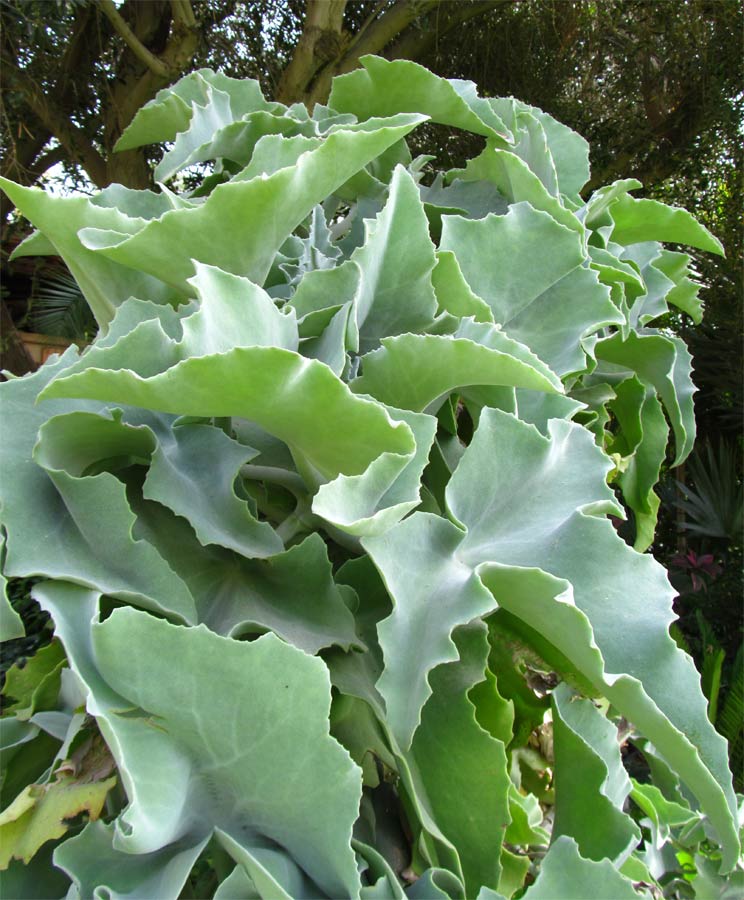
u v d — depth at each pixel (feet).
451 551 2.38
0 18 12.24
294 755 1.75
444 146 16.29
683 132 17.53
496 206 3.79
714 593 13.66
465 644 2.36
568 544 2.40
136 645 1.75
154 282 2.90
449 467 2.89
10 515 2.04
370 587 2.42
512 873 2.39
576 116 17.19
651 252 4.58
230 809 1.91
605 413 3.94
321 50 12.39
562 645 2.27
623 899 1.95
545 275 3.23
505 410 2.86
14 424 2.24
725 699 11.21
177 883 1.72
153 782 1.72
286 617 2.23
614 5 16.35
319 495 1.88
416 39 15.48
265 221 2.56
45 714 2.28
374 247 2.65
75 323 17.29
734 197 17.65
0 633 1.92
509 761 2.85
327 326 2.57
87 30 15.03
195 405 2.01
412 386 2.49
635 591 2.32
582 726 2.70
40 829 1.94
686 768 2.09
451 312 2.96
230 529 2.26
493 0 14.70
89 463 2.40
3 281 19.39
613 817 2.37
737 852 2.11
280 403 1.96
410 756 2.25
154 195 3.24
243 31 15.70
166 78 13.25
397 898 1.87
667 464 16.63
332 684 2.12
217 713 1.77
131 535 2.11
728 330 16.81
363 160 2.65
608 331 4.14
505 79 16.93
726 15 16.39
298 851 1.86
